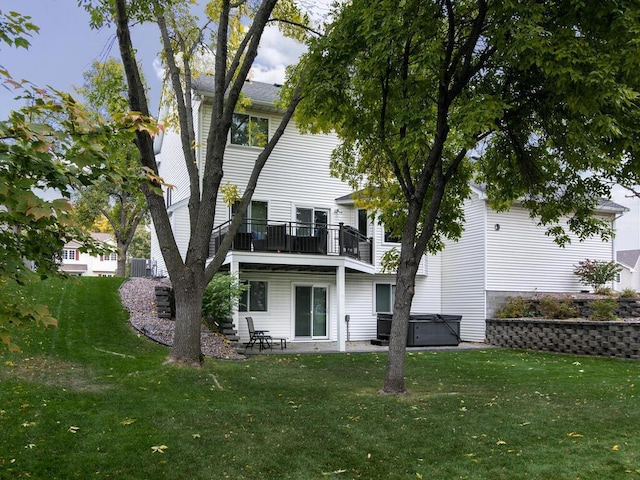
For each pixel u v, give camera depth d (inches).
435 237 405.7
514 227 724.7
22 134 92.7
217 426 230.4
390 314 657.0
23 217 100.4
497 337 665.6
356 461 196.5
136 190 122.0
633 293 682.2
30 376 297.4
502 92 318.0
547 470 186.1
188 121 423.2
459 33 327.9
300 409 267.0
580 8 251.8
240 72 381.1
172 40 454.3
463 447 212.2
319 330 691.4
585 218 384.8
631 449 207.2
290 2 461.1
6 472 168.9
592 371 422.0
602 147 291.6
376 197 421.1
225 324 547.2
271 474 182.5
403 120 288.5
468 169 395.2
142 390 285.1
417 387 346.3
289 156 675.4
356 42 319.9
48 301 517.0
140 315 514.9
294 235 644.7
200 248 371.9
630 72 252.8
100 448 195.9
